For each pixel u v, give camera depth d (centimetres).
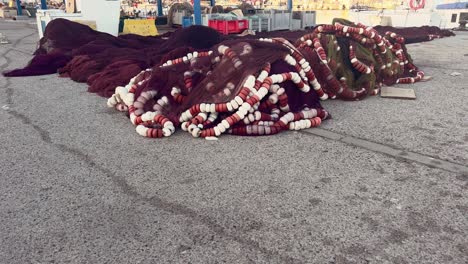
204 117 454
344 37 646
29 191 325
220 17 1484
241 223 273
